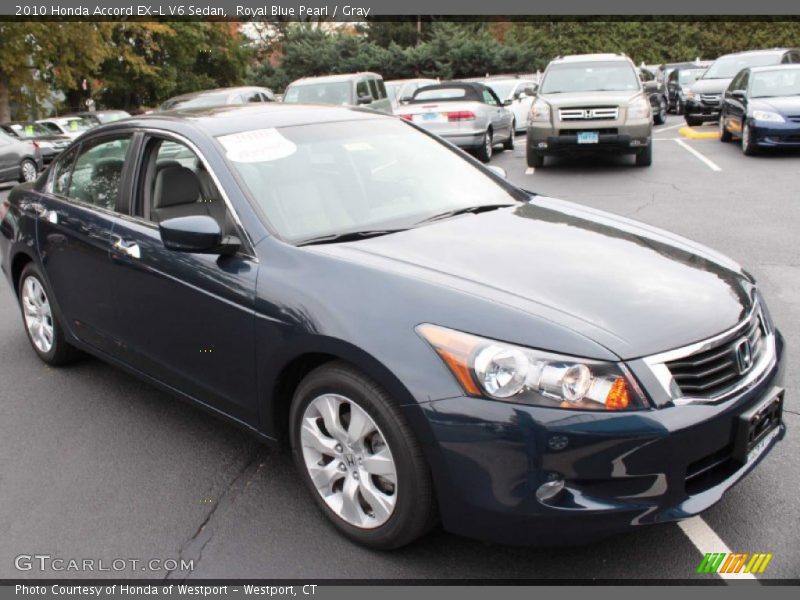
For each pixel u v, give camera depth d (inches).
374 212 143.4
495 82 845.2
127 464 147.5
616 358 99.9
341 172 149.0
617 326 104.4
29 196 193.6
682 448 100.0
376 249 125.6
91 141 177.9
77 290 172.2
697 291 116.7
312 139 154.3
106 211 163.8
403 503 108.5
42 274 185.5
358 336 108.5
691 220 341.7
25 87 1189.7
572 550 115.7
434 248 126.9
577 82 526.9
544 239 133.8
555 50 1802.4
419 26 1818.4
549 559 114.1
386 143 163.2
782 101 524.4
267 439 131.0
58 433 161.5
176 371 146.9
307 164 147.3
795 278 244.5
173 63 1502.2
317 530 124.0
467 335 103.0
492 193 161.8
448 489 103.3
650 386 100.2
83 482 141.8
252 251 129.0
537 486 98.8
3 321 243.6
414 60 1617.9
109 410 171.5
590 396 98.1
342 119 165.8
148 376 157.2
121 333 160.4
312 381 117.6
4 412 172.7
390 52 1627.7
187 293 136.8
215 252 129.2
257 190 137.3
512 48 1614.2
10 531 127.8
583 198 415.2
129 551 121.3
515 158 605.3
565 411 97.8
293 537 122.6
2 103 1085.1
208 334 134.6
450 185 159.2
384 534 113.5
